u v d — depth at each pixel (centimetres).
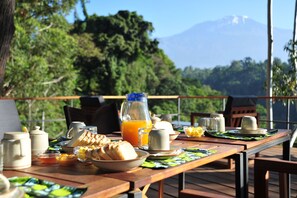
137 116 176
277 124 496
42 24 1173
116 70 1616
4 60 414
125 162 118
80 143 153
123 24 1705
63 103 1186
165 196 287
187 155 148
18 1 1060
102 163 118
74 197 94
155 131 146
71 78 1205
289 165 149
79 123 183
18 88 1054
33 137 141
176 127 249
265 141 196
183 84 1877
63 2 1151
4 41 409
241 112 384
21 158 126
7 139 126
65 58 1188
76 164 132
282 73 691
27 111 1073
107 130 270
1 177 90
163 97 596
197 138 202
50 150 159
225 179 335
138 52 1741
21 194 91
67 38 1208
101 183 106
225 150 161
